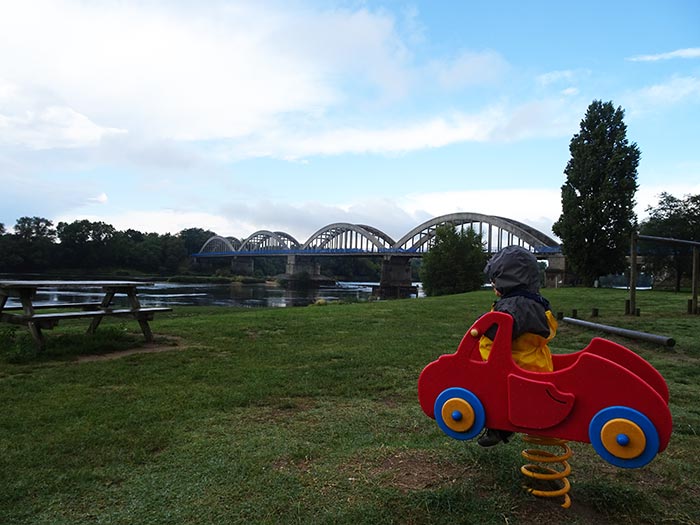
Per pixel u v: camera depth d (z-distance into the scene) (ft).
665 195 124.36
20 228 350.02
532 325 8.84
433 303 61.98
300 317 42.65
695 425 14.57
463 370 8.93
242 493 9.41
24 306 22.93
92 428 13.19
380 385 18.56
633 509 9.02
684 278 131.85
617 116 125.49
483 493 9.35
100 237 386.11
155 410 14.88
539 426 8.23
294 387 18.07
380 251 312.50
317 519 8.39
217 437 12.66
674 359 25.30
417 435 13.00
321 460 11.12
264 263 495.82
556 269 169.78
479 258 151.02
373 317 43.29
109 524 8.34
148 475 10.31
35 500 9.23
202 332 31.65
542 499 9.16
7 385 17.57
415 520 8.36
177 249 440.86
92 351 24.13
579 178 125.59
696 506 9.41
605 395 7.89
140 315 27.07
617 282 259.39
